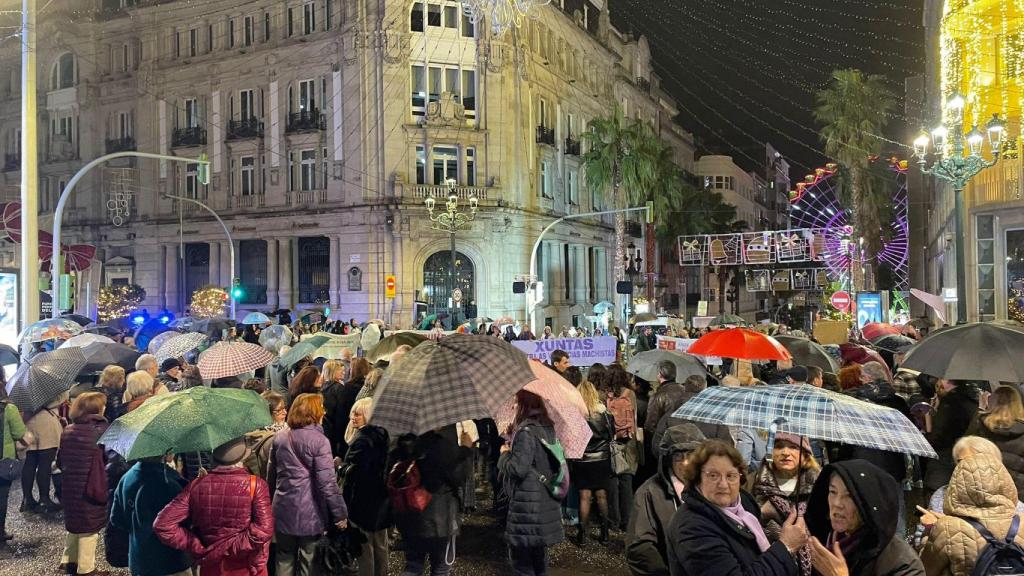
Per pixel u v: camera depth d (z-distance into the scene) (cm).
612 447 853
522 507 618
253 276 3972
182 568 561
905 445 394
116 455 772
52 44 4328
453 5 3781
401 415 521
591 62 4988
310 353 1223
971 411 714
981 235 2264
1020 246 2202
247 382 918
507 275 3819
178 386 1005
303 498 620
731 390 464
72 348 980
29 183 1664
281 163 3828
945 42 2377
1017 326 797
